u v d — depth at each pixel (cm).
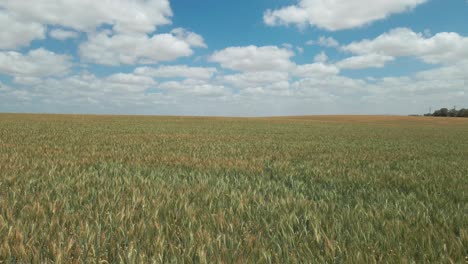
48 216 377
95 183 593
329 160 1116
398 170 894
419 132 4334
